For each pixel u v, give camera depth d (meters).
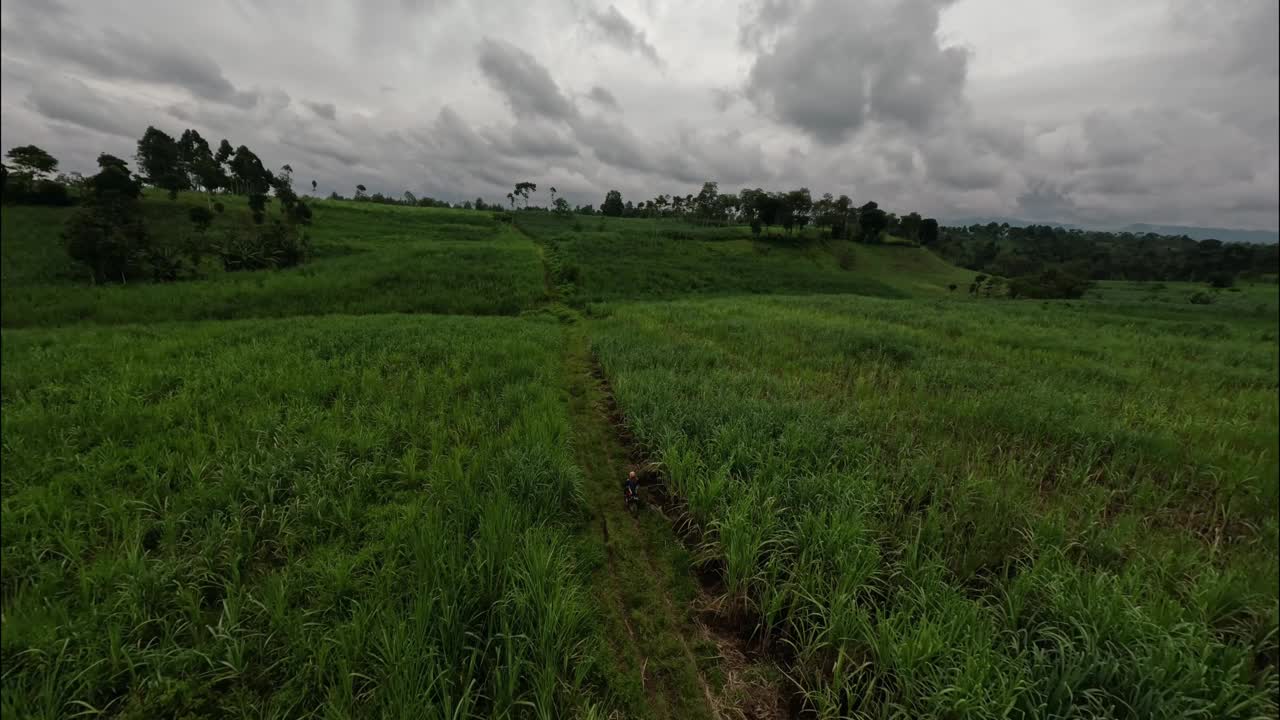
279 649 4.25
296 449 7.25
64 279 26.75
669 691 4.27
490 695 3.98
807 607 4.79
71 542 5.14
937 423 9.40
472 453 7.70
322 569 5.15
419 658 3.96
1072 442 8.82
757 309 26.20
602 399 11.38
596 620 4.90
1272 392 12.95
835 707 3.89
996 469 7.83
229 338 15.10
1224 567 5.68
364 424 8.56
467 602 4.54
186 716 3.77
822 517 5.54
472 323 19.94
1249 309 49.88
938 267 86.06
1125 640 4.20
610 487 7.48
